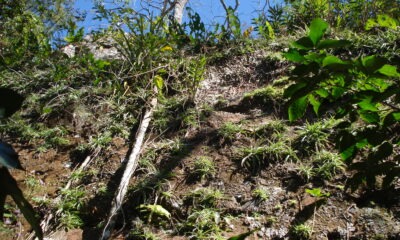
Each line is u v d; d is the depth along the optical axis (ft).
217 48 17.83
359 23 17.43
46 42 19.98
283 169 10.75
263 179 10.64
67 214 10.66
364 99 5.11
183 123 13.34
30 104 16.14
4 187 2.72
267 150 11.16
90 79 16.74
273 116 12.94
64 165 12.87
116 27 18.63
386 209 9.12
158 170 11.58
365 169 5.90
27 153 13.58
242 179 10.81
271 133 12.09
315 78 4.65
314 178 10.28
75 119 14.67
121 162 12.39
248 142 12.00
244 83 15.51
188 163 11.67
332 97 5.26
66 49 20.01
